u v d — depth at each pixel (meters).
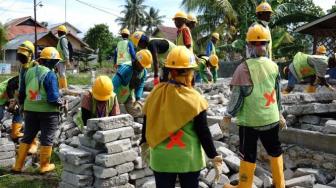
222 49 22.16
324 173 5.23
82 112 5.28
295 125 6.02
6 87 7.08
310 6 26.05
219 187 5.01
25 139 6.15
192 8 23.06
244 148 4.62
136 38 6.50
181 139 3.23
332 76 10.82
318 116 5.99
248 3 22.22
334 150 5.17
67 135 7.47
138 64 6.34
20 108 6.92
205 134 3.25
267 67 4.46
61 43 10.09
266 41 4.48
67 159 4.84
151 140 3.30
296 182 4.99
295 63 7.89
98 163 4.72
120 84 6.42
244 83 4.40
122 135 4.84
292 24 21.45
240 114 4.55
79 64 46.94
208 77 10.75
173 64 3.24
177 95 3.19
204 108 3.23
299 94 6.51
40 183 5.72
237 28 22.81
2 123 7.97
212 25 23.61
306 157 5.48
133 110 6.73
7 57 43.84
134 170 5.02
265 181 5.14
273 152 4.68
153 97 3.35
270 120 4.44
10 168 6.48
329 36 16.95
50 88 5.94
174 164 3.23
